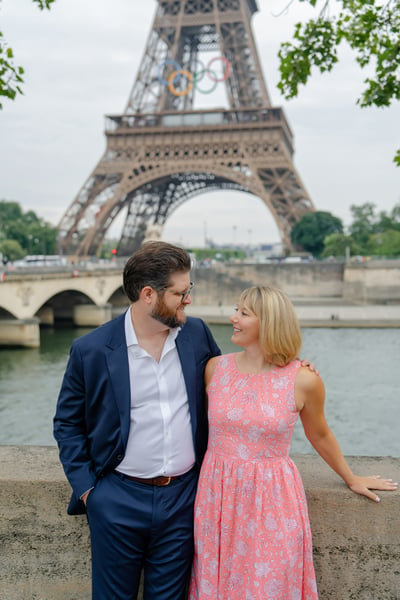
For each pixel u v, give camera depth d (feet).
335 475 15.05
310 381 12.21
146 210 328.70
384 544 14.25
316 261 296.10
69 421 12.55
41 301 173.68
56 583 15.03
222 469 12.36
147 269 11.75
